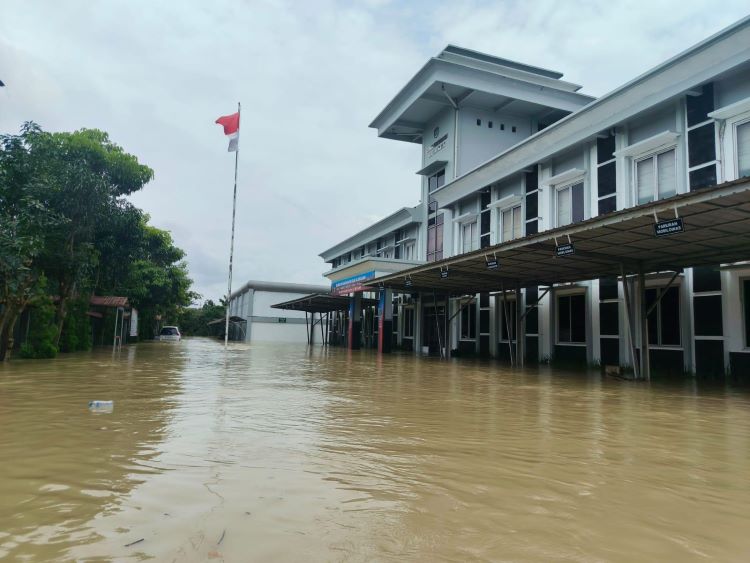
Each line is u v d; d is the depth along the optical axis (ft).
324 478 11.89
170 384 30.94
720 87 39.01
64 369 39.88
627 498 10.92
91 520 9.06
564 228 32.78
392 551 8.06
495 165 64.49
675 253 36.50
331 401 24.89
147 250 107.76
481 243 69.15
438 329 69.05
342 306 113.09
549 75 90.12
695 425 19.72
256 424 18.35
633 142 46.34
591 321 50.34
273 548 8.04
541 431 18.13
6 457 13.20
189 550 7.90
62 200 54.65
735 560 8.00
